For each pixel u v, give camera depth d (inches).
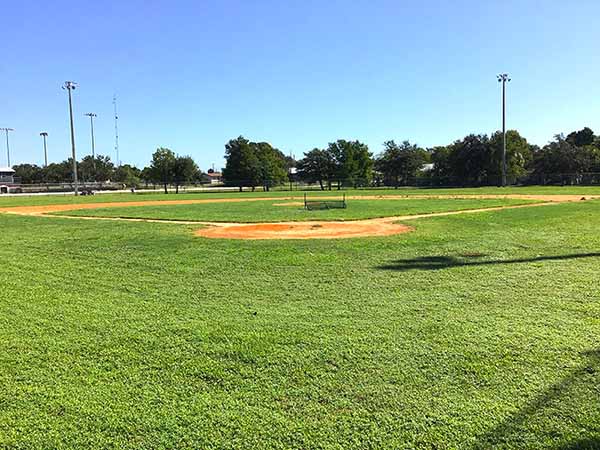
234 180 2733.8
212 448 124.3
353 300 257.3
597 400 143.4
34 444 127.3
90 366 175.8
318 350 187.0
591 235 497.7
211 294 274.8
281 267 350.3
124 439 128.9
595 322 213.8
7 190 2719.0
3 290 289.3
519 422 132.7
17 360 181.9
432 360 175.3
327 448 123.3
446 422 133.8
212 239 512.1
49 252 434.3
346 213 813.9
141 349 191.6
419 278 306.7
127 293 279.4
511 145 2504.9
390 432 129.7
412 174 2844.5
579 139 3722.9
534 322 215.2
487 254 390.9
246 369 171.2
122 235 559.2
